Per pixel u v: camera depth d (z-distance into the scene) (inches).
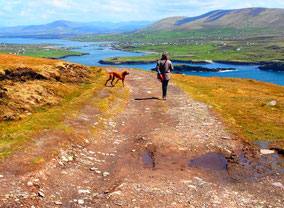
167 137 454.6
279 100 770.2
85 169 325.4
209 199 246.5
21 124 442.0
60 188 264.2
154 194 253.8
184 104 743.1
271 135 442.0
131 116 620.7
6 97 602.9
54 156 334.6
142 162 359.3
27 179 264.2
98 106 646.5
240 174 318.0
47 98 703.7
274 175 306.5
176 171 327.9
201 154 384.5
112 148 418.0
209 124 533.0
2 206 211.3
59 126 442.0
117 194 249.3
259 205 234.1
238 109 671.8
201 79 1624.0
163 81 778.8
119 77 1024.2
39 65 1014.4
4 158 299.6
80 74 1162.0
